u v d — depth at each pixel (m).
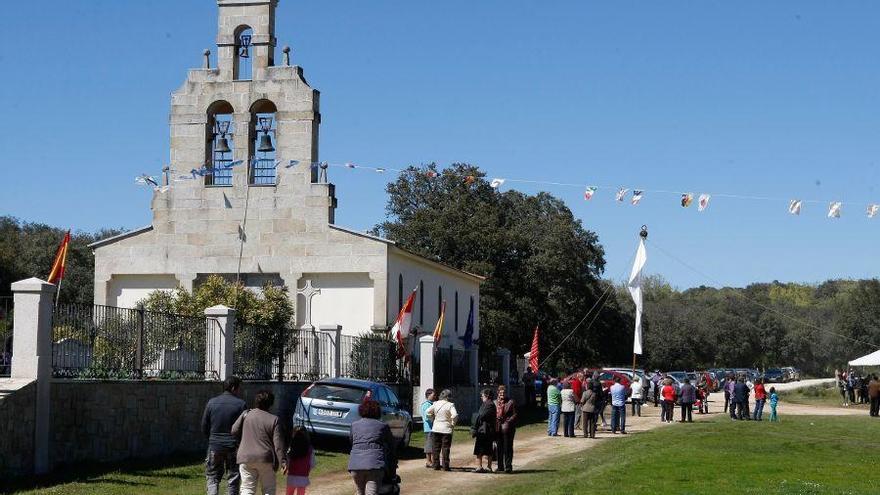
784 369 114.12
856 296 116.50
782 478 22.67
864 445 33.22
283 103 42.50
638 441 33.44
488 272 68.44
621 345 88.81
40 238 76.00
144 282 43.62
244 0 42.66
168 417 23.72
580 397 39.22
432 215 72.00
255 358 28.67
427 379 40.69
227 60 42.75
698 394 52.81
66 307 20.81
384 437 14.84
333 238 42.56
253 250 42.88
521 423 44.38
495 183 35.09
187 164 42.91
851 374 69.25
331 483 20.75
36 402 19.08
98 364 21.64
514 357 70.88
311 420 25.86
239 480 15.91
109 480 18.92
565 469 24.95
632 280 49.78
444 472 24.19
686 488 20.31
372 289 42.59
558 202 81.75
